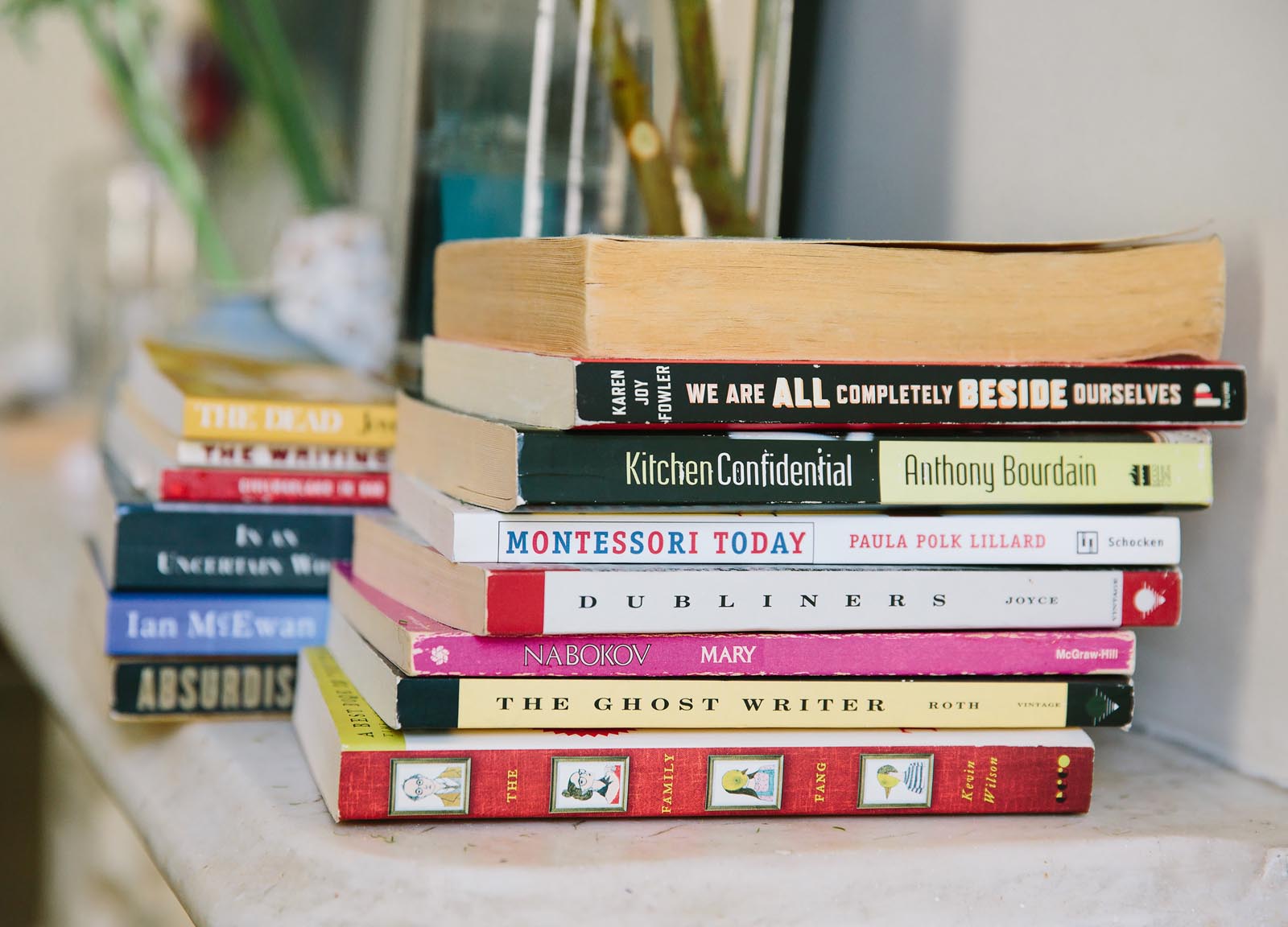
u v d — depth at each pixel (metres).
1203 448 0.52
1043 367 0.50
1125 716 0.53
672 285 0.47
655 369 0.47
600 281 0.46
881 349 0.49
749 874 0.46
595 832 0.48
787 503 0.49
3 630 0.86
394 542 0.55
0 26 2.04
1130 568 0.53
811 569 0.50
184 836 0.50
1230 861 0.49
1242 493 0.58
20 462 1.48
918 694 0.51
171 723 0.62
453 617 0.49
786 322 0.48
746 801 0.50
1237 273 0.57
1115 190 0.62
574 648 0.49
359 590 0.57
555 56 0.69
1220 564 0.59
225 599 0.61
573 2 0.68
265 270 1.54
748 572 0.49
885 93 0.77
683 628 0.49
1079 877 0.48
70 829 1.19
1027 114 0.66
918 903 0.46
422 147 0.74
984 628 0.52
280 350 0.83
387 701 0.49
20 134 2.17
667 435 0.48
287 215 1.52
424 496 0.54
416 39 0.75
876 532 0.51
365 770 0.47
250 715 0.62
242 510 0.62
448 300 0.62
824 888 0.46
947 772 0.51
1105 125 0.62
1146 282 0.51
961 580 0.51
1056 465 0.51
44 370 1.59
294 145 1.07
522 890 0.44
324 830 0.47
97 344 1.55
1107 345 0.51
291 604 0.62
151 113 1.22
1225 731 0.59
